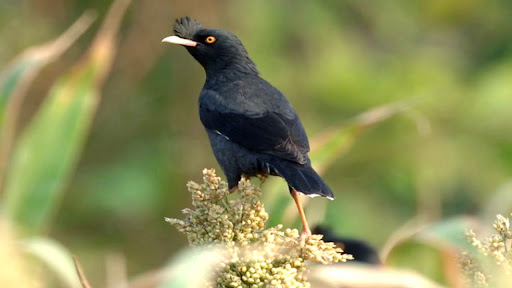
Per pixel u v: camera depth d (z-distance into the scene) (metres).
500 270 5.29
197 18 14.46
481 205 14.82
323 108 15.32
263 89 8.27
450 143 15.44
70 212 15.41
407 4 16.41
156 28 14.68
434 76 15.75
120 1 8.11
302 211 7.16
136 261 15.50
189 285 4.05
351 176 15.46
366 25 15.97
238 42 8.64
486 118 15.41
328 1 15.64
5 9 15.87
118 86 15.34
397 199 15.40
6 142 7.87
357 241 8.58
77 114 8.12
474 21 16.91
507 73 15.65
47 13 15.74
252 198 5.42
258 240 5.38
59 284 5.35
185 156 15.62
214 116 8.08
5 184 8.01
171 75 15.53
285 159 7.39
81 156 15.66
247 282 5.23
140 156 15.62
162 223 15.62
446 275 6.16
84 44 15.20
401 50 15.97
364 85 15.37
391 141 15.41
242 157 7.68
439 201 15.26
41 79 14.69
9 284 3.27
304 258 5.33
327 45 15.30
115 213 15.45
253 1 14.79
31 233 7.94
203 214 5.42
